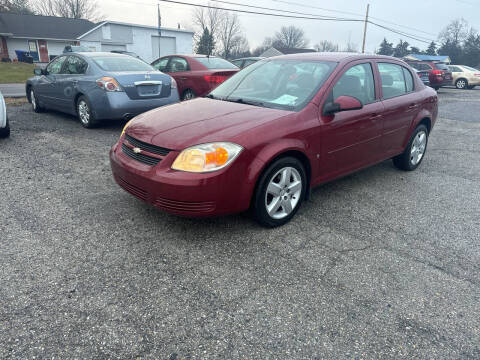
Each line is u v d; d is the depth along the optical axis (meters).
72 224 3.31
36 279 2.54
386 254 3.05
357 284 2.64
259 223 3.31
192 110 3.55
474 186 4.76
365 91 4.12
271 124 3.13
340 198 4.21
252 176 2.97
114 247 2.97
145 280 2.58
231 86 4.24
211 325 2.20
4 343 2.00
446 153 6.47
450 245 3.25
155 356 1.97
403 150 4.97
